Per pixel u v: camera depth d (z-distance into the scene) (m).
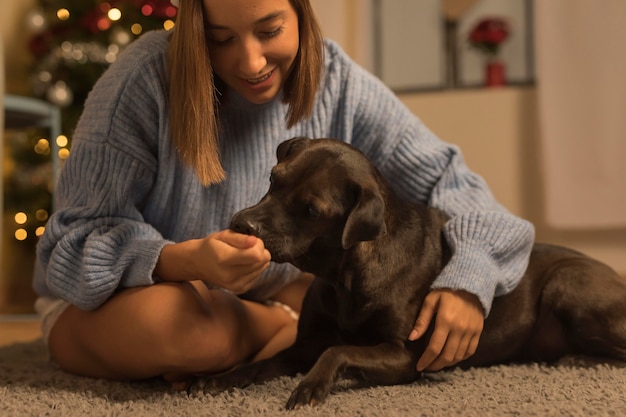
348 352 1.79
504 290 2.07
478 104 5.88
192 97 1.85
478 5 6.26
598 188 5.44
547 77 5.50
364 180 1.81
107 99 1.99
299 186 1.80
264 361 1.97
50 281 1.94
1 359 2.37
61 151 5.04
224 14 1.81
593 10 5.38
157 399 1.75
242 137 2.15
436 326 1.86
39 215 5.29
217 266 1.70
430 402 1.67
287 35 1.92
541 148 5.65
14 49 5.64
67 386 1.93
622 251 5.56
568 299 2.12
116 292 1.92
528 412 1.57
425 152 2.31
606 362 2.08
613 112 5.38
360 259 1.90
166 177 2.04
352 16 6.07
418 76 6.35
